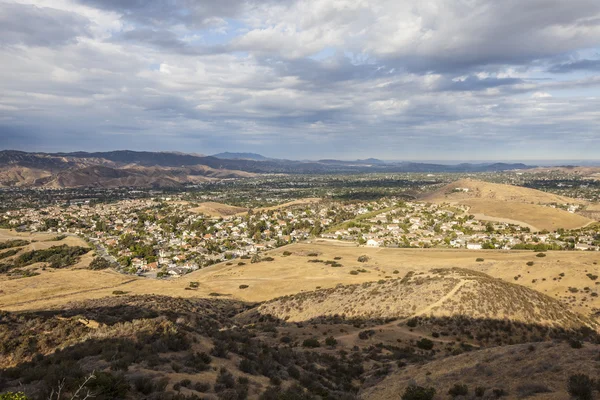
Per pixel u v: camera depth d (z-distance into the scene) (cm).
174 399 1608
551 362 2091
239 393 1855
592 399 1572
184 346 2439
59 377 1672
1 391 1658
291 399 1877
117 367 1906
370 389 2520
